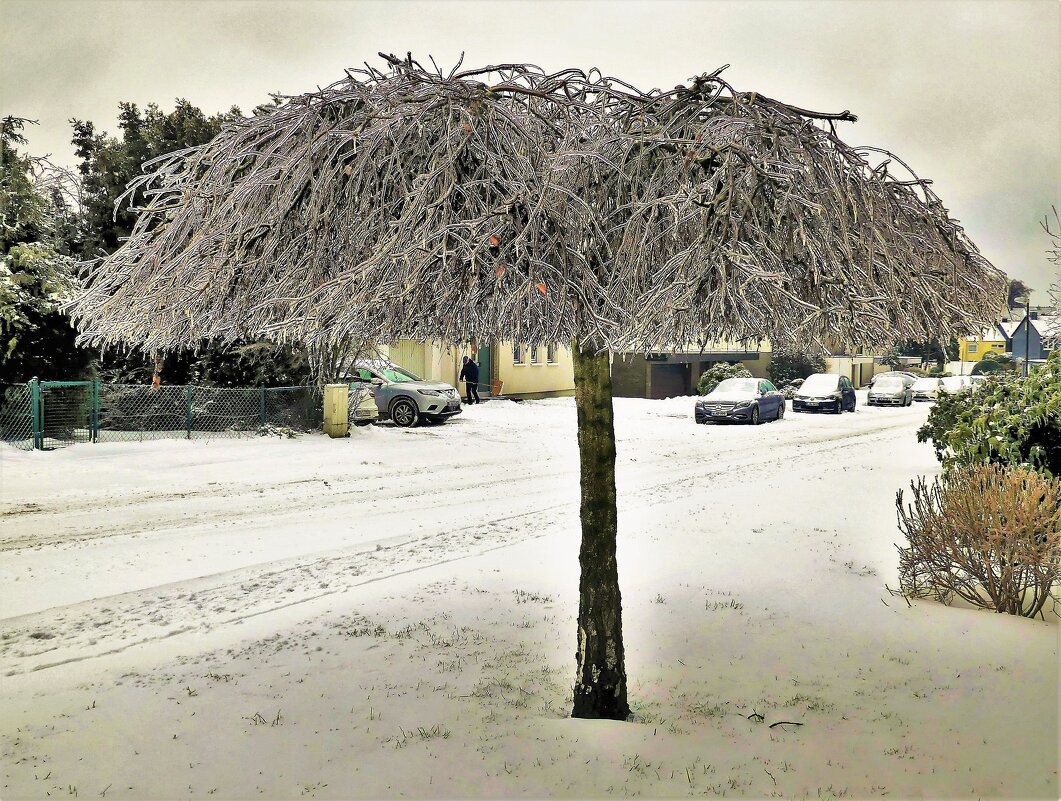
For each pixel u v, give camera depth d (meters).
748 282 3.13
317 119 3.83
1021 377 10.73
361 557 8.72
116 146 18.92
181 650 5.86
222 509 11.28
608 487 4.86
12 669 5.48
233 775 3.97
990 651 5.74
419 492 12.92
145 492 12.29
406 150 3.77
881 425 25.56
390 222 3.42
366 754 4.20
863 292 3.42
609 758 4.15
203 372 18.75
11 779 3.93
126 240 4.09
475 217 3.62
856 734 4.46
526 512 11.31
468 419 24.38
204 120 18.92
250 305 4.09
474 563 8.43
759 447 19.36
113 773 3.99
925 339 4.06
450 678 5.33
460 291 3.79
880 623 6.40
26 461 14.05
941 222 4.02
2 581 7.67
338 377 19.80
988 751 4.22
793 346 4.15
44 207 17.64
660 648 5.95
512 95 4.13
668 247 3.82
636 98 4.05
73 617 6.64
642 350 3.49
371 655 5.75
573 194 3.53
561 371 35.56
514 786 3.85
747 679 5.34
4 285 15.52
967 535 6.73
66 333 16.67
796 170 3.41
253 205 3.75
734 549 8.84
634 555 8.65
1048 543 6.37
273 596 7.26
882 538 9.34
